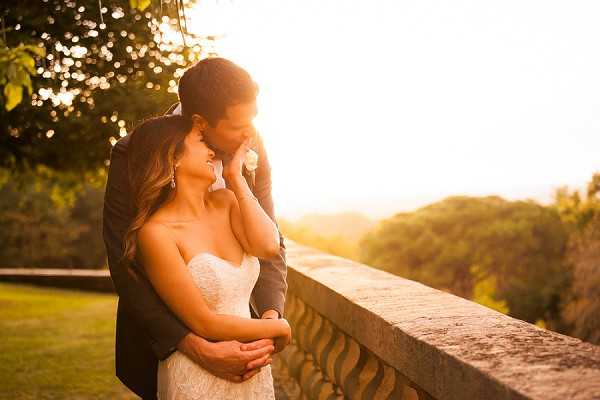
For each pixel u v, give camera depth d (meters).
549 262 45.19
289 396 4.11
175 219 2.01
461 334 1.94
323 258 4.38
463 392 1.64
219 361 1.96
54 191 10.48
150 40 5.86
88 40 6.05
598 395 1.36
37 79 6.29
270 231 2.07
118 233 2.16
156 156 1.99
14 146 7.44
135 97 6.21
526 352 1.71
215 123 2.01
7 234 48.94
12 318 10.26
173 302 1.96
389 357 2.19
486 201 50.44
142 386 2.31
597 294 27.36
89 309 11.68
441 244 49.53
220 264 1.99
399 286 2.93
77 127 6.82
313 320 3.65
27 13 5.90
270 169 2.54
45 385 5.70
